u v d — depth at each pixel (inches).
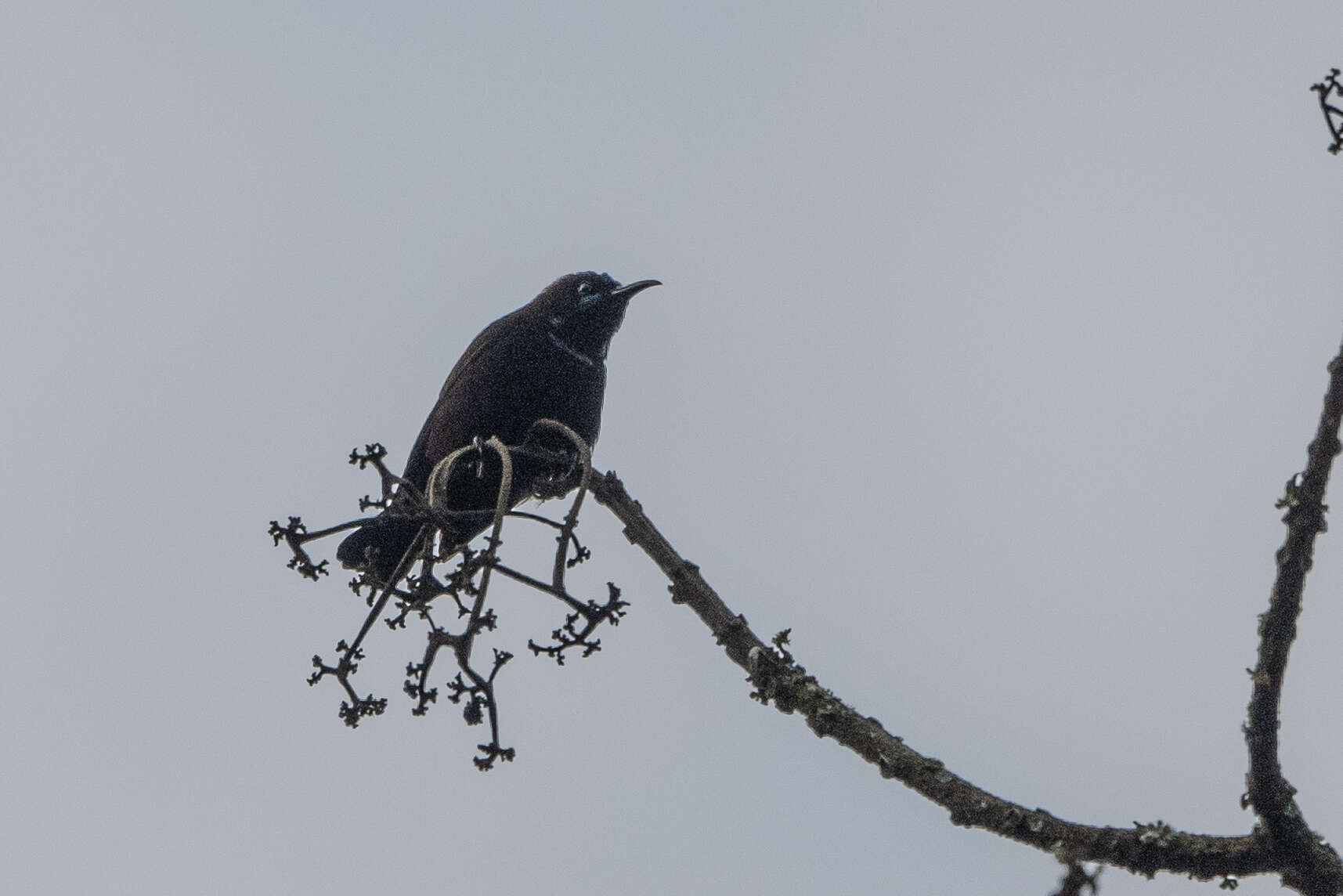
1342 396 291.9
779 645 359.6
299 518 356.5
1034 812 319.3
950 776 328.8
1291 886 301.3
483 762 331.6
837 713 343.9
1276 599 300.7
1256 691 303.6
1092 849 309.0
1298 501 296.0
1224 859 303.4
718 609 365.7
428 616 343.0
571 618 342.0
